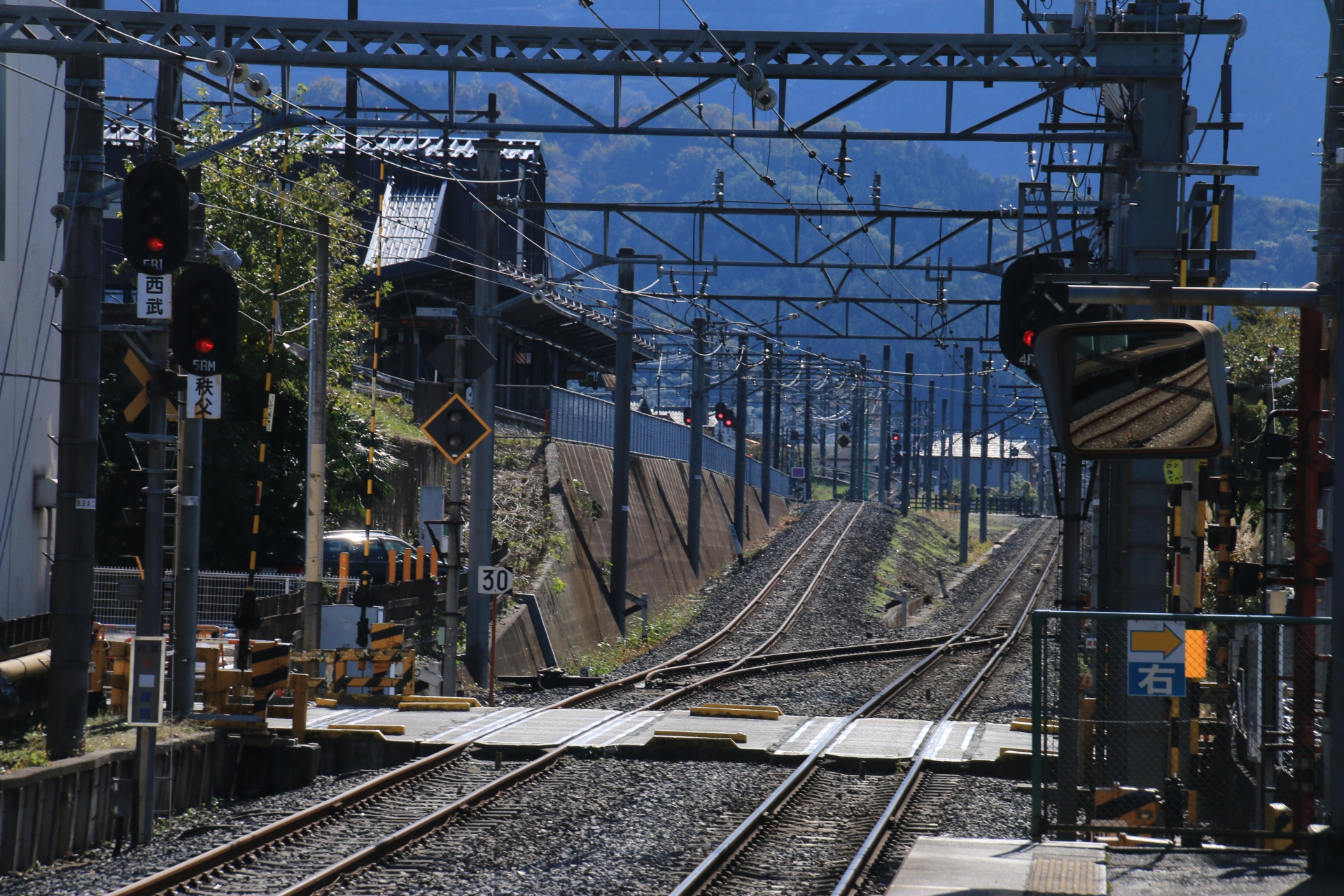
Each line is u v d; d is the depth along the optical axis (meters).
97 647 57.09
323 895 33.88
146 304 48.53
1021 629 139.25
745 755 56.88
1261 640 45.31
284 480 94.06
